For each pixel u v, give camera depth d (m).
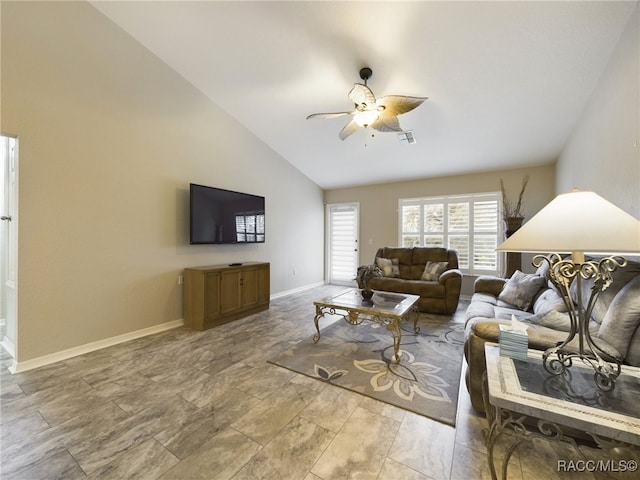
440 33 2.38
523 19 2.15
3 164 2.59
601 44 2.19
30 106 2.30
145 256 3.15
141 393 1.98
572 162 3.39
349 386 2.07
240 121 4.30
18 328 2.27
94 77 2.70
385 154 4.63
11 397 1.92
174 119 3.42
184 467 1.35
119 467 1.35
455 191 5.13
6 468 1.34
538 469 1.33
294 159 5.29
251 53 2.99
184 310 3.52
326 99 3.55
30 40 2.29
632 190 1.86
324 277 6.62
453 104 3.20
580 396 1.09
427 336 3.13
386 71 2.86
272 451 1.45
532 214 4.54
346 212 6.39
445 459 1.39
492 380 1.21
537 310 2.36
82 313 2.64
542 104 3.00
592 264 1.21
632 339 1.33
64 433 1.57
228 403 1.87
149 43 3.05
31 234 2.33
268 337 3.10
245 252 4.49
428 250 4.78
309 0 2.29
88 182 2.67
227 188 4.12
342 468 1.34
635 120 1.82
